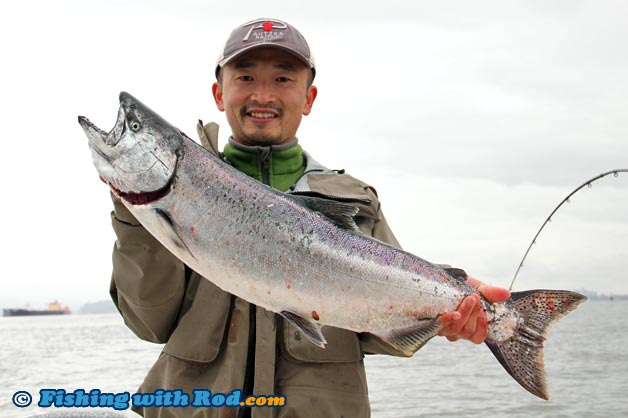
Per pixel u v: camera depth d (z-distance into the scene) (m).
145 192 0.89
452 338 0.96
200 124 1.06
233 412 0.91
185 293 0.97
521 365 0.97
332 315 0.92
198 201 0.90
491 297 0.96
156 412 0.95
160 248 0.90
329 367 0.95
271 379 0.92
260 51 1.03
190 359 0.93
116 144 0.90
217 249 0.90
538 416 2.55
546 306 0.98
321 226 0.94
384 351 0.99
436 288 0.95
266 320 0.94
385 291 0.94
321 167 1.10
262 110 1.04
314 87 1.17
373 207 1.06
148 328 0.96
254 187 0.93
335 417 0.93
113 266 0.92
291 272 0.91
